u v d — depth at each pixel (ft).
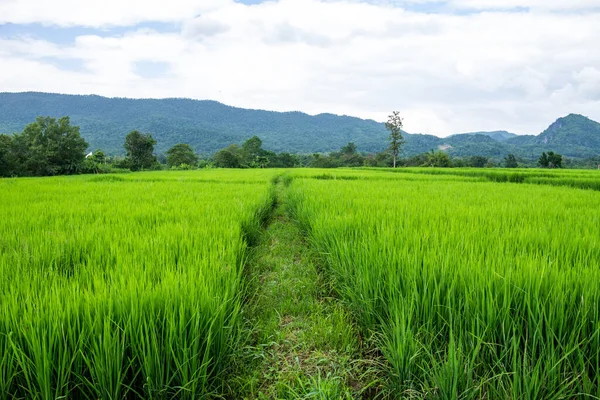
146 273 8.39
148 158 252.21
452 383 5.62
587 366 5.78
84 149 201.26
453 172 93.45
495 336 6.43
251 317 9.75
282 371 7.43
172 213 18.34
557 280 7.17
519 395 5.43
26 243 11.08
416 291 7.45
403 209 18.62
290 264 15.05
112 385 5.63
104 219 17.16
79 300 6.52
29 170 184.55
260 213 22.74
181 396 5.98
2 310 6.18
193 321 6.42
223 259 10.44
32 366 5.47
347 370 7.35
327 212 18.06
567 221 14.46
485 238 11.37
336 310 9.94
